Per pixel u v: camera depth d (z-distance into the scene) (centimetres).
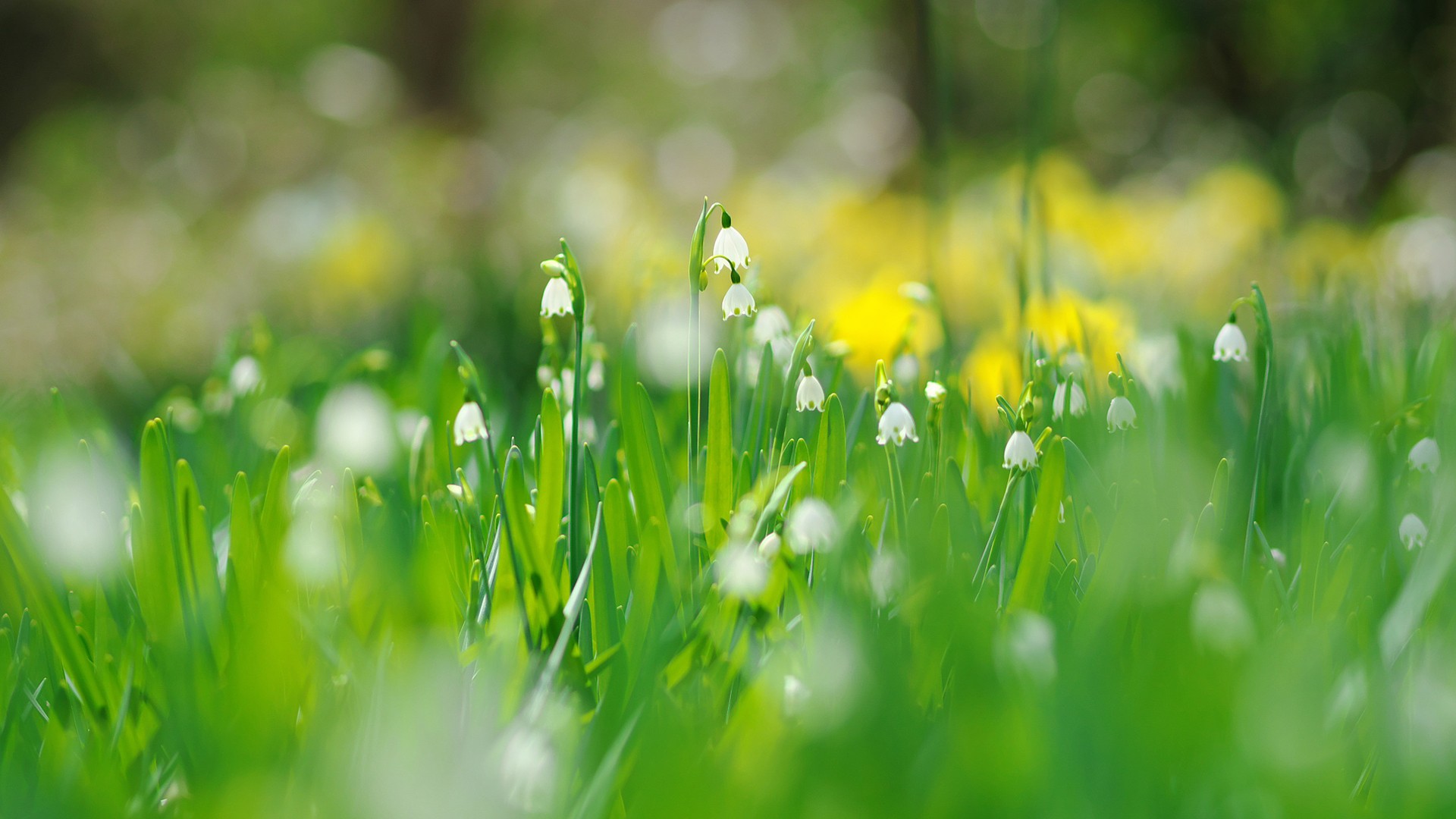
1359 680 214
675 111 2223
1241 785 208
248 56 1725
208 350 695
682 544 228
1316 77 1192
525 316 436
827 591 220
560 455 224
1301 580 225
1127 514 219
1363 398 252
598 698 220
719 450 226
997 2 976
